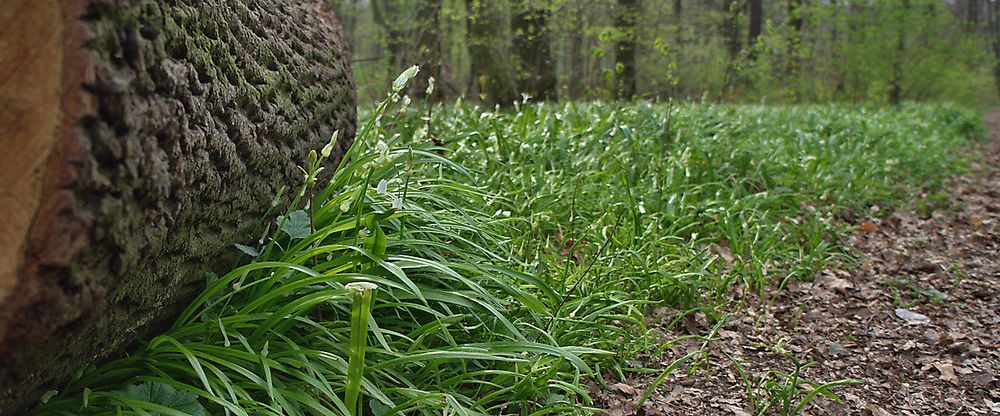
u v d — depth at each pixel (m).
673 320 3.62
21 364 1.49
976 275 4.64
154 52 1.63
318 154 3.03
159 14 1.65
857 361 3.36
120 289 1.67
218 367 2.12
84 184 1.41
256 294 2.38
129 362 2.03
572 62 14.14
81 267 1.46
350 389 1.93
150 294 1.89
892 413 2.89
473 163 4.84
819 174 6.31
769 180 5.90
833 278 4.39
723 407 2.82
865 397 3.01
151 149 1.61
